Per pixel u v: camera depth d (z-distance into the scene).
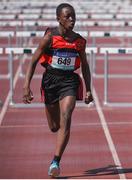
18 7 70.94
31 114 27.16
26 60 45.38
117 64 43.94
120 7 72.19
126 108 28.62
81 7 70.19
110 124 25.16
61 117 17.31
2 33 36.34
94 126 24.73
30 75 17.53
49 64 17.58
